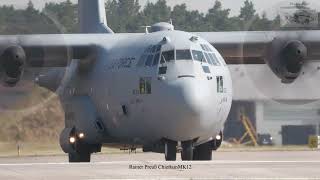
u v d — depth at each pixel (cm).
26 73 10550
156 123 9725
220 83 9788
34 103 10675
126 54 10281
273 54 10819
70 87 11062
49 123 17588
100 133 10756
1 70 10219
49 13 10800
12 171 6888
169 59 9675
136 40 10406
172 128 9531
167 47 9781
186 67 9550
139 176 6469
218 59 10019
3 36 10394
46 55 10556
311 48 10862
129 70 10056
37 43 10494
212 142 10525
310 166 7188
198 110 9319
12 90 10562
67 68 10738
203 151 10612
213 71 9719
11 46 10231
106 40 10831
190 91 9344
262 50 11012
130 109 10075
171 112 9444
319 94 10881
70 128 11056
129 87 10044
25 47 10469
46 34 10638
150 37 10244
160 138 9844
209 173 6650
